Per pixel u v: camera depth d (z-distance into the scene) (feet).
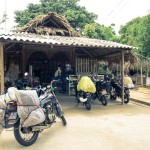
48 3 86.17
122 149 16.10
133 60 39.52
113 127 21.91
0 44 27.30
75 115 27.09
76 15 79.92
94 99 35.37
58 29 45.83
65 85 46.65
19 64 46.93
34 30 44.70
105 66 51.06
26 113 16.20
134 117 26.32
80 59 49.78
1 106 16.33
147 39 56.59
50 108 19.80
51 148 16.31
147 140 18.07
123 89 35.01
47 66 50.55
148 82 71.05
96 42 35.32
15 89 16.34
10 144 17.22
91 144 17.10
